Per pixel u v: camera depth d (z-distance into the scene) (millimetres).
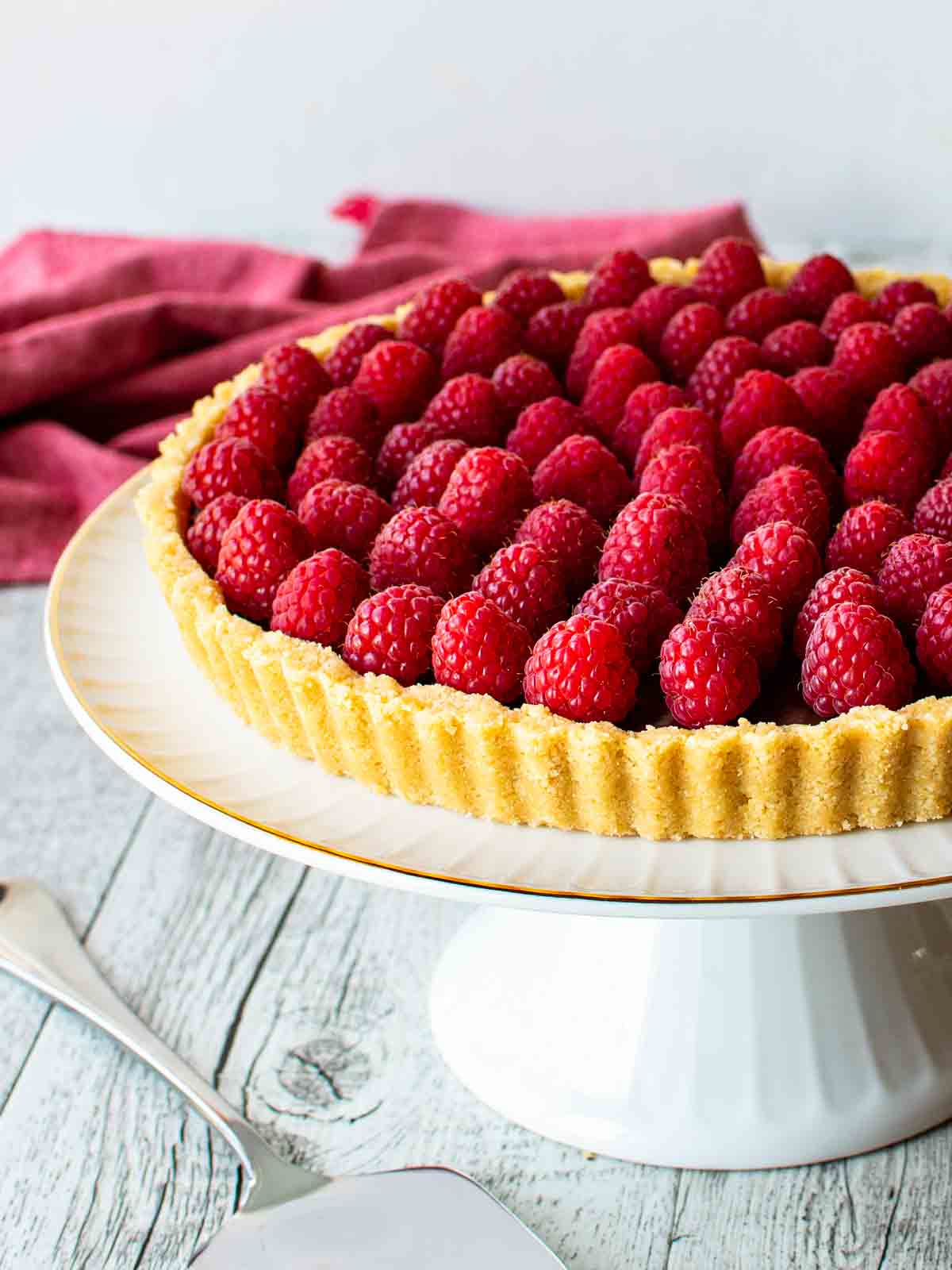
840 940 666
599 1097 658
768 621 616
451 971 703
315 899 740
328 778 626
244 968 714
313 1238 621
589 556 647
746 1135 648
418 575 642
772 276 810
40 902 729
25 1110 671
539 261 1034
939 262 1215
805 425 693
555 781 599
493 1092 668
